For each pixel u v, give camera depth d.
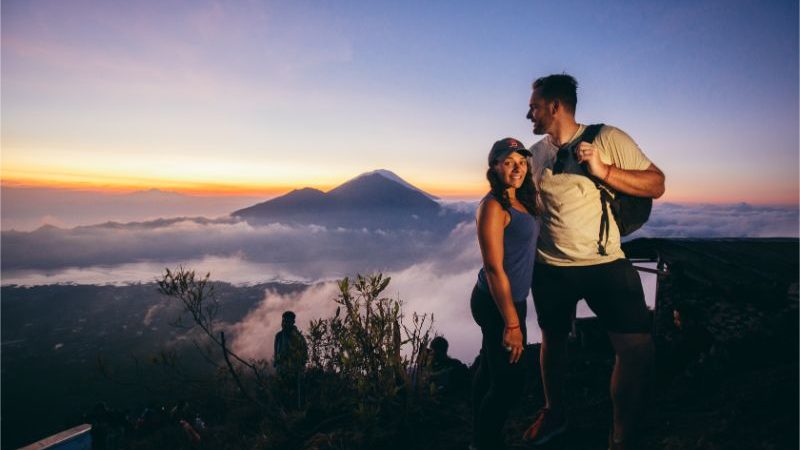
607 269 1.75
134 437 6.92
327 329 3.44
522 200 1.78
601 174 1.62
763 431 1.90
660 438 2.15
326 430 2.95
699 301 4.58
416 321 2.89
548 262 1.88
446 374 3.83
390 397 2.62
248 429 4.60
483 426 2.00
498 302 1.70
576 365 3.94
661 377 3.82
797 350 3.22
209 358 3.59
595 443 2.15
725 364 3.31
